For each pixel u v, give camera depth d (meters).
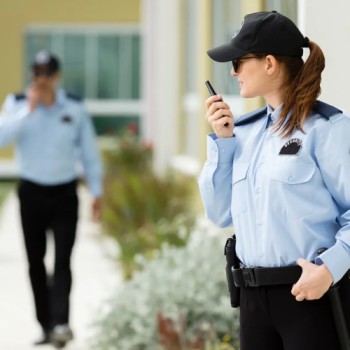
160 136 28.55
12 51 44.94
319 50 6.97
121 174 30.08
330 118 6.82
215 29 20.23
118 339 13.03
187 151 25.58
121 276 20.59
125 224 22.16
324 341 6.79
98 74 45.75
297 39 7.00
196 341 11.23
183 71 26.19
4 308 18.05
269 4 14.35
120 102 45.88
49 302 14.83
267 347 7.05
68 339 14.28
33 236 14.59
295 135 6.88
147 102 32.53
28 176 14.43
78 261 23.28
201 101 21.02
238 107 17.28
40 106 14.43
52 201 14.42
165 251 14.43
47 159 14.37
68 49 45.56
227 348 11.66
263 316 6.99
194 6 24.17
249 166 7.08
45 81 14.41
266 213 6.89
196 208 22.33
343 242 6.70
